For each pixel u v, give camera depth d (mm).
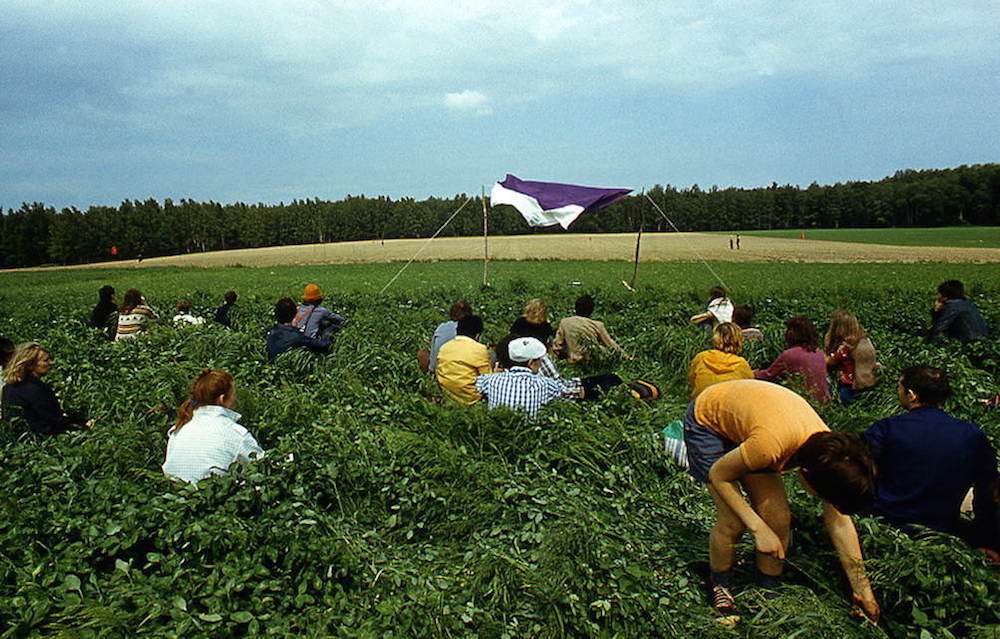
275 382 8438
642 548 4238
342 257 73812
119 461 5234
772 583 3736
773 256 60844
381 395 7629
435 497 4699
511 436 5988
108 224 119625
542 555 3768
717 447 3729
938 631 3311
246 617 3289
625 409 6879
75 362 8992
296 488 4398
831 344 7992
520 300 17547
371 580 3777
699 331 11727
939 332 10039
